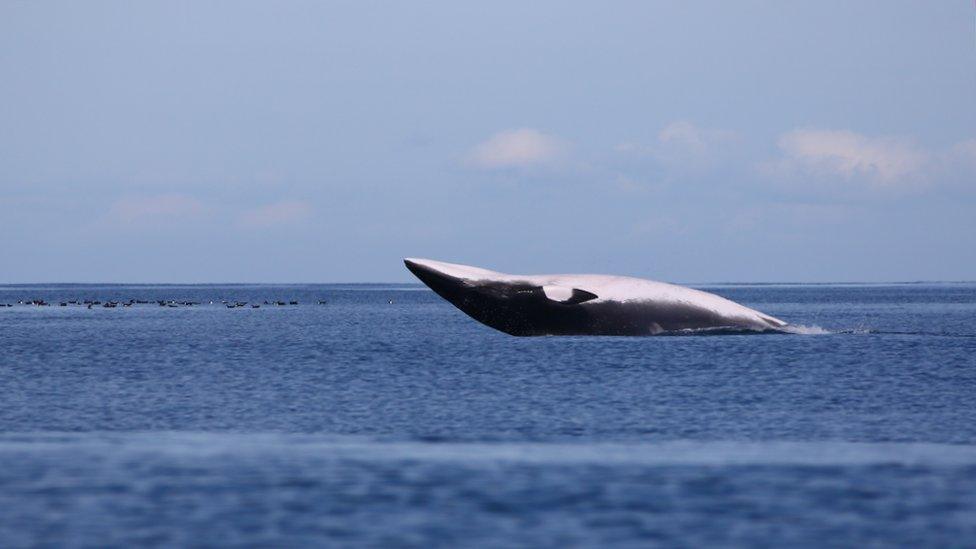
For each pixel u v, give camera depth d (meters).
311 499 87.25
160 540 76.62
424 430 122.69
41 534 78.00
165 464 100.62
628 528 79.50
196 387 167.38
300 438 117.06
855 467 98.62
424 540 76.50
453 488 90.75
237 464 100.44
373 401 148.25
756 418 130.88
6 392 161.88
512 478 94.31
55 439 116.56
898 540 76.75
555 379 170.12
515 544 75.69
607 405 142.25
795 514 83.00
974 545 75.56
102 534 78.00
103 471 97.44
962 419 129.75
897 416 132.25
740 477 94.62
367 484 92.19
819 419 130.00
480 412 136.75
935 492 89.12
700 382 165.00
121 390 164.00
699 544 75.94
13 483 92.56
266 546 75.31
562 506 85.19
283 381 174.50
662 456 104.44
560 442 113.56
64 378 181.88
